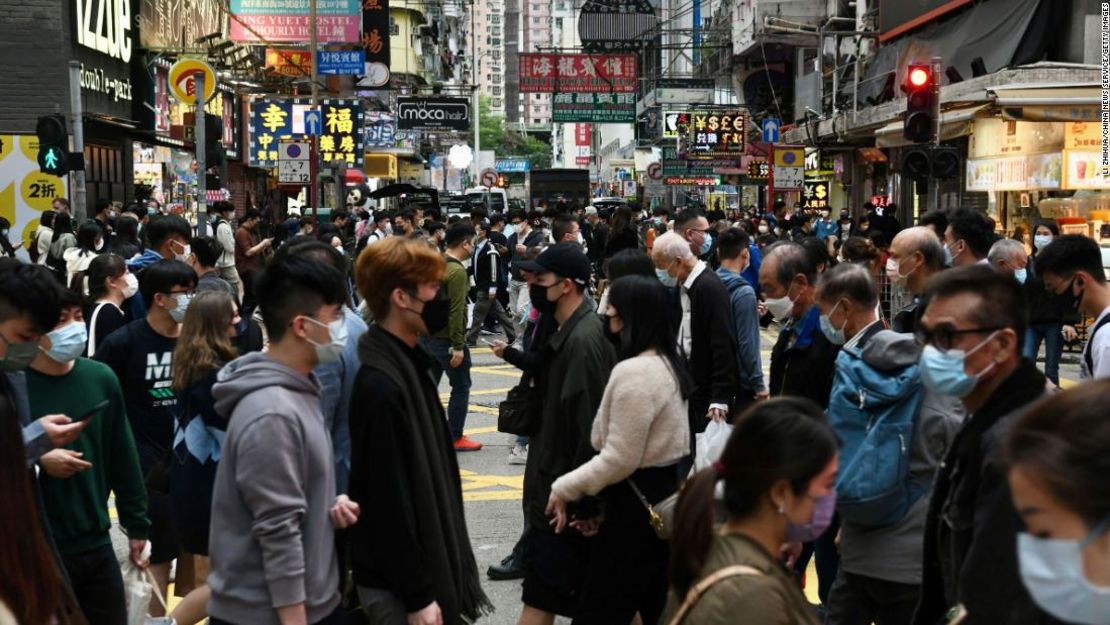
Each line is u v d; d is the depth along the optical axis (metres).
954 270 3.66
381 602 4.39
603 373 5.67
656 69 64.69
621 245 17.28
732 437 2.95
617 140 105.06
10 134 22.73
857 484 4.71
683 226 10.58
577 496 5.21
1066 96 18.48
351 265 13.80
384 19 41.75
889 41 32.66
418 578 4.33
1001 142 22.52
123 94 28.02
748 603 2.79
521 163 116.06
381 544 4.34
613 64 54.31
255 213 19.75
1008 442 2.05
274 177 46.28
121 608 5.32
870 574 4.85
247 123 40.94
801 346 6.44
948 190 26.45
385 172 54.19
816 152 39.06
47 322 4.63
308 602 4.06
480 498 9.82
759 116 47.41
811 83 39.75
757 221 30.20
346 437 5.16
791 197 46.97
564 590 5.67
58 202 19.22
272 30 31.38
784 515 2.92
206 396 5.59
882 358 4.75
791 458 2.86
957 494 3.58
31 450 4.32
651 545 5.27
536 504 5.76
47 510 5.04
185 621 5.71
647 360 5.20
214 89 21.05
